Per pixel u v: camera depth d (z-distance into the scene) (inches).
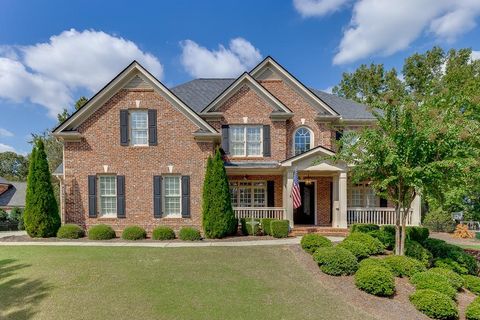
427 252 461.7
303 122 783.7
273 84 797.9
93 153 653.3
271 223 617.6
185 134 658.8
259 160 756.0
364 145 454.9
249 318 258.4
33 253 456.4
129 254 451.2
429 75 1438.2
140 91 659.4
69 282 328.5
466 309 313.6
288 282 344.2
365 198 805.9
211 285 327.9
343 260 371.2
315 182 787.4
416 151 423.8
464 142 413.7
